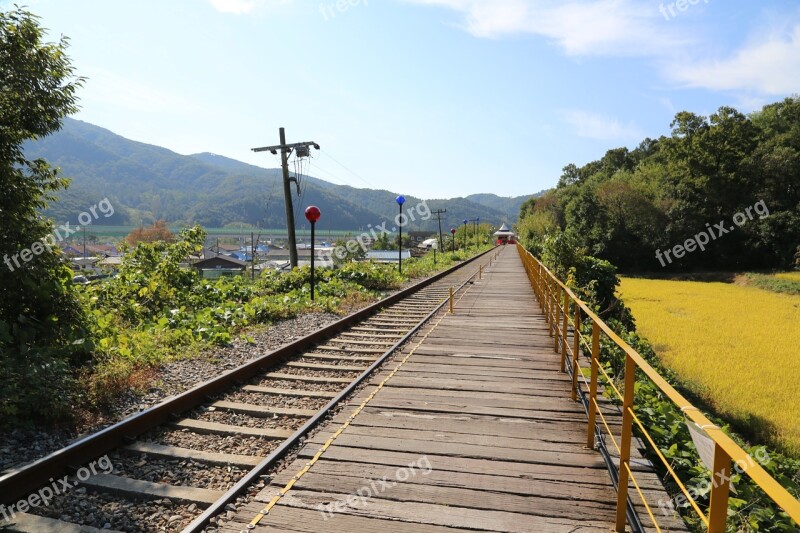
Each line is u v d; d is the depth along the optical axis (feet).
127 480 11.39
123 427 13.43
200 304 36.76
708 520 5.47
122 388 16.79
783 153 166.91
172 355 22.08
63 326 20.35
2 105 18.53
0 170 18.56
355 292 46.16
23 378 14.92
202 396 16.89
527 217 307.37
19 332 18.45
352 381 19.30
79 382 16.20
